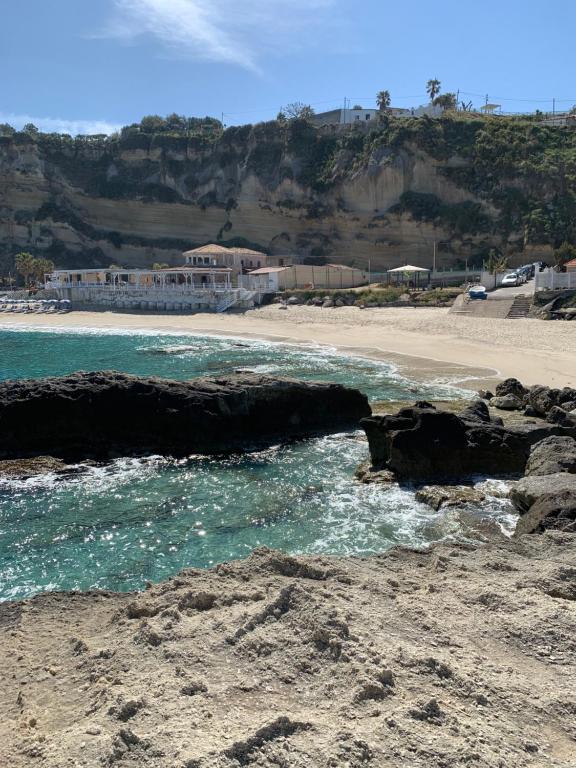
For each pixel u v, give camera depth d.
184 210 102.69
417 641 6.32
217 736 4.83
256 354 40.28
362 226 85.69
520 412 22.66
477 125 84.25
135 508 14.66
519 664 6.07
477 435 16.19
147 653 6.21
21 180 107.56
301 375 31.81
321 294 65.06
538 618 6.85
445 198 80.69
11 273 104.75
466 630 6.64
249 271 76.44
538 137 80.94
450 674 5.69
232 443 20.28
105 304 75.81
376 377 30.72
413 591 7.70
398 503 14.44
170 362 37.88
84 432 19.61
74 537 13.05
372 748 4.67
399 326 47.97
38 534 13.21
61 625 7.68
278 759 4.58
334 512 14.10
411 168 81.94
